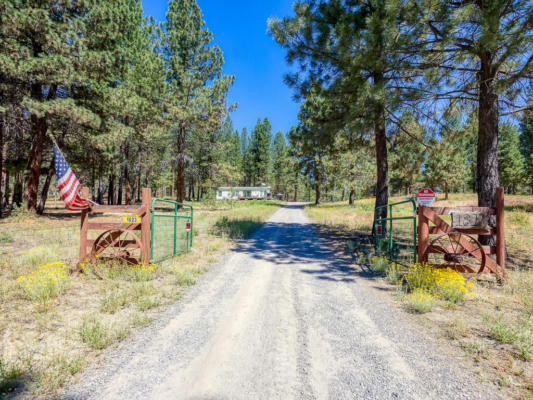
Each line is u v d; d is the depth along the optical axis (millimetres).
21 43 13906
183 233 10281
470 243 5867
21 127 15531
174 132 27797
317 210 29578
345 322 3896
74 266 6410
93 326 3402
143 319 3855
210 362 2877
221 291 5238
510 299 4703
